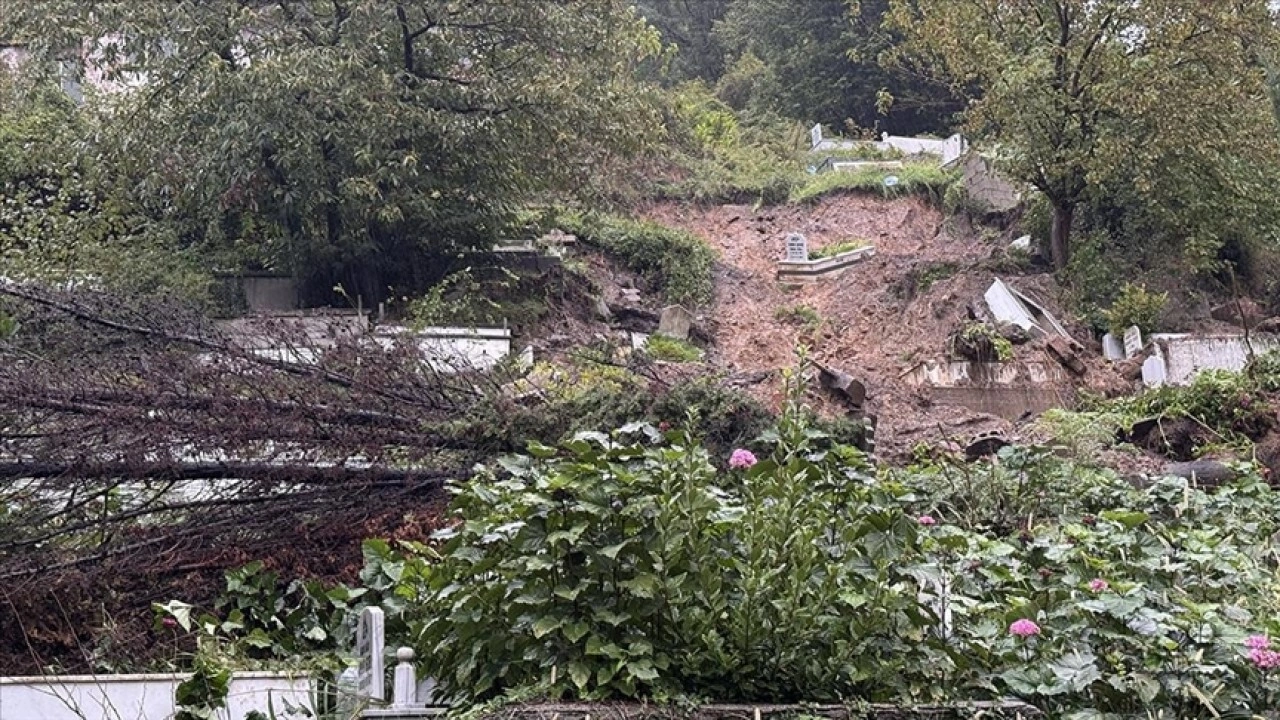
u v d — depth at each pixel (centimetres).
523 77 1373
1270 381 1137
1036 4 1686
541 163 1414
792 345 1606
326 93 1264
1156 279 1670
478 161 1366
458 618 427
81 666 543
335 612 560
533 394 783
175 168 1277
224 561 621
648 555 416
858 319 1689
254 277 1344
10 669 534
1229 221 1698
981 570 523
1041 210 1823
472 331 1142
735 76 3216
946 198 2138
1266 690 439
